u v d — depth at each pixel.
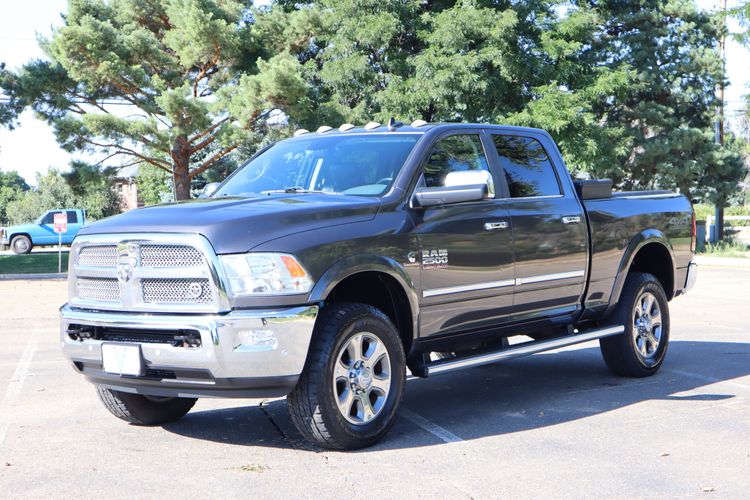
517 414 6.35
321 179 6.20
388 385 5.46
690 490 4.47
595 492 4.44
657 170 33.44
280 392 5.02
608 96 30.70
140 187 70.44
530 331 6.97
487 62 27.55
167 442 5.62
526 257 6.50
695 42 33.38
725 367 8.28
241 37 30.83
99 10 31.95
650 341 7.86
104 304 5.35
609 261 7.33
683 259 8.30
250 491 4.50
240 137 29.06
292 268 5.00
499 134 6.79
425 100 26.80
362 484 4.61
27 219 73.19
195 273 4.97
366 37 27.50
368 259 5.36
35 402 7.00
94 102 31.38
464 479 4.68
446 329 6.00
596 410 6.44
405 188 5.82
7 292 19.80
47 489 4.56
